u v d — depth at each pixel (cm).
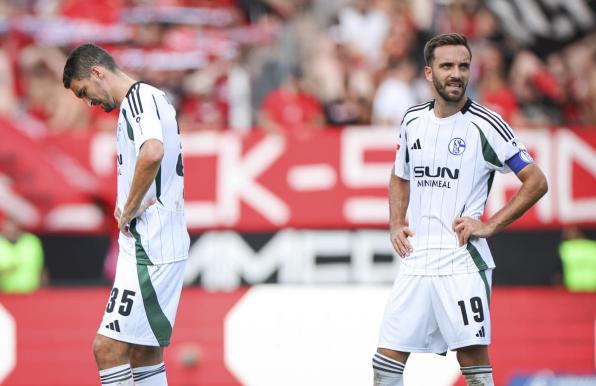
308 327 3092
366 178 3266
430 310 1894
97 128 3628
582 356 3094
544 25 4231
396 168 1964
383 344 1927
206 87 3812
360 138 3269
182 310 3100
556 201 3288
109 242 3272
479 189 1872
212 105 3791
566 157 3284
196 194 3266
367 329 3088
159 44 3872
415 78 3953
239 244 3259
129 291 1839
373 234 3259
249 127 3784
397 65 3950
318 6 4150
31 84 3738
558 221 3291
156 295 1852
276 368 3070
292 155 3272
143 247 1841
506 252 3300
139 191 1770
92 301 3116
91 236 3278
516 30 4212
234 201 3262
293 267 3259
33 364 3070
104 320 1847
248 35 3994
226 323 3092
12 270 3238
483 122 1845
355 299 3106
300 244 3262
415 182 1894
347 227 3262
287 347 3086
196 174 3269
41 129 3591
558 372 3053
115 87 1852
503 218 1845
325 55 3972
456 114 1858
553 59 4197
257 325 3095
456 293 1856
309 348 3081
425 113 1883
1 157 3275
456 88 1816
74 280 3275
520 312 3112
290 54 3984
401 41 4053
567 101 4078
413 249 1902
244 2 4091
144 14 3903
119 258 1872
